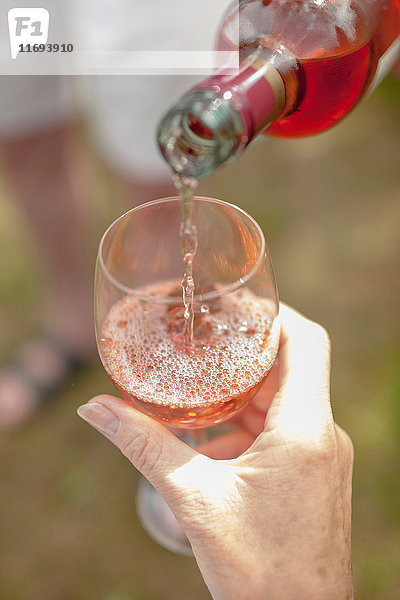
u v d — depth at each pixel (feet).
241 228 1.33
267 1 1.34
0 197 2.97
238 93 1.13
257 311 1.39
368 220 2.81
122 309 1.34
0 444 2.36
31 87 2.07
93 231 2.76
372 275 2.65
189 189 1.19
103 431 1.33
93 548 2.14
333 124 1.45
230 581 1.32
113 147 2.25
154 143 2.13
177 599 2.04
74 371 2.50
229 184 2.94
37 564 2.12
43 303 2.68
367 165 2.99
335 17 1.32
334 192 2.91
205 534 1.30
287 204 2.87
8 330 2.63
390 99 3.16
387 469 2.19
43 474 2.29
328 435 1.32
